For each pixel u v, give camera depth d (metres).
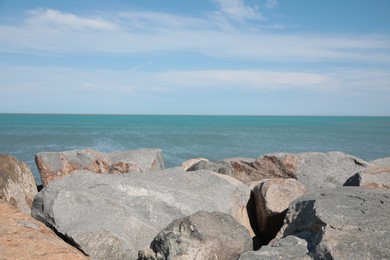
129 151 13.94
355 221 5.99
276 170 12.09
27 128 84.19
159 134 65.56
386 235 5.54
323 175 11.68
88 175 8.77
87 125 109.44
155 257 6.29
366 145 47.28
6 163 8.41
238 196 9.38
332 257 5.17
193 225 6.37
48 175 11.98
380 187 9.25
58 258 5.27
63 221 7.33
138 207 8.12
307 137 63.34
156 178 9.76
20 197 8.20
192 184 9.50
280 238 6.68
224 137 58.72
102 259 6.64
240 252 6.45
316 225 6.27
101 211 7.51
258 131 83.50
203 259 6.07
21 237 5.63
